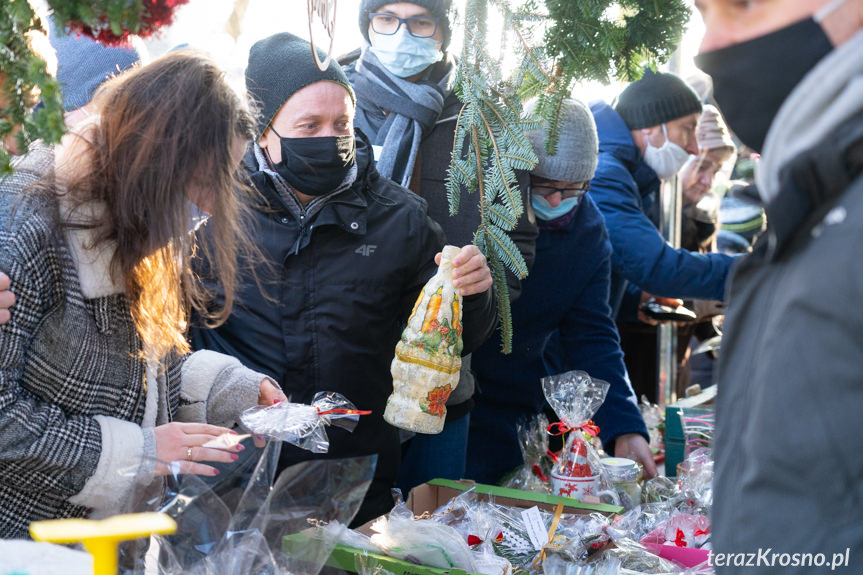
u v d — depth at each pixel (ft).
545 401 8.96
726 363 2.74
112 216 4.29
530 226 7.22
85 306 4.49
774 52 2.60
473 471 8.41
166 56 4.42
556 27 5.44
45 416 4.33
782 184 2.42
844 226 2.32
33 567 3.02
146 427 4.82
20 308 4.19
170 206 4.11
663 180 10.60
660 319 11.10
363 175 6.59
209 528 3.90
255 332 6.43
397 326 6.82
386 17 7.18
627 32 5.56
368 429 6.60
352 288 6.40
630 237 9.61
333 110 6.15
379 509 6.56
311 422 4.65
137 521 2.61
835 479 2.32
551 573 4.82
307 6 4.46
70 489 4.35
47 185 4.31
